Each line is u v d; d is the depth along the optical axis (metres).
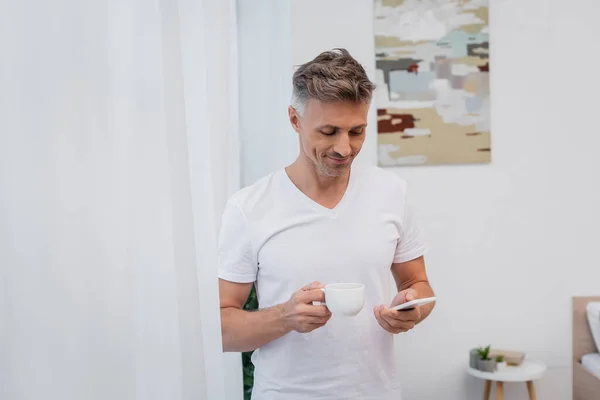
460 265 3.02
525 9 2.98
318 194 1.50
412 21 2.97
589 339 3.01
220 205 1.48
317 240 1.47
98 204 0.74
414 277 1.63
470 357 2.86
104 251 0.74
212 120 1.46
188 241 0.95
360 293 1.31
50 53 0.68
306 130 1.39
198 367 0.96
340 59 1.38
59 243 0.68
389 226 1.52
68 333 0.69
